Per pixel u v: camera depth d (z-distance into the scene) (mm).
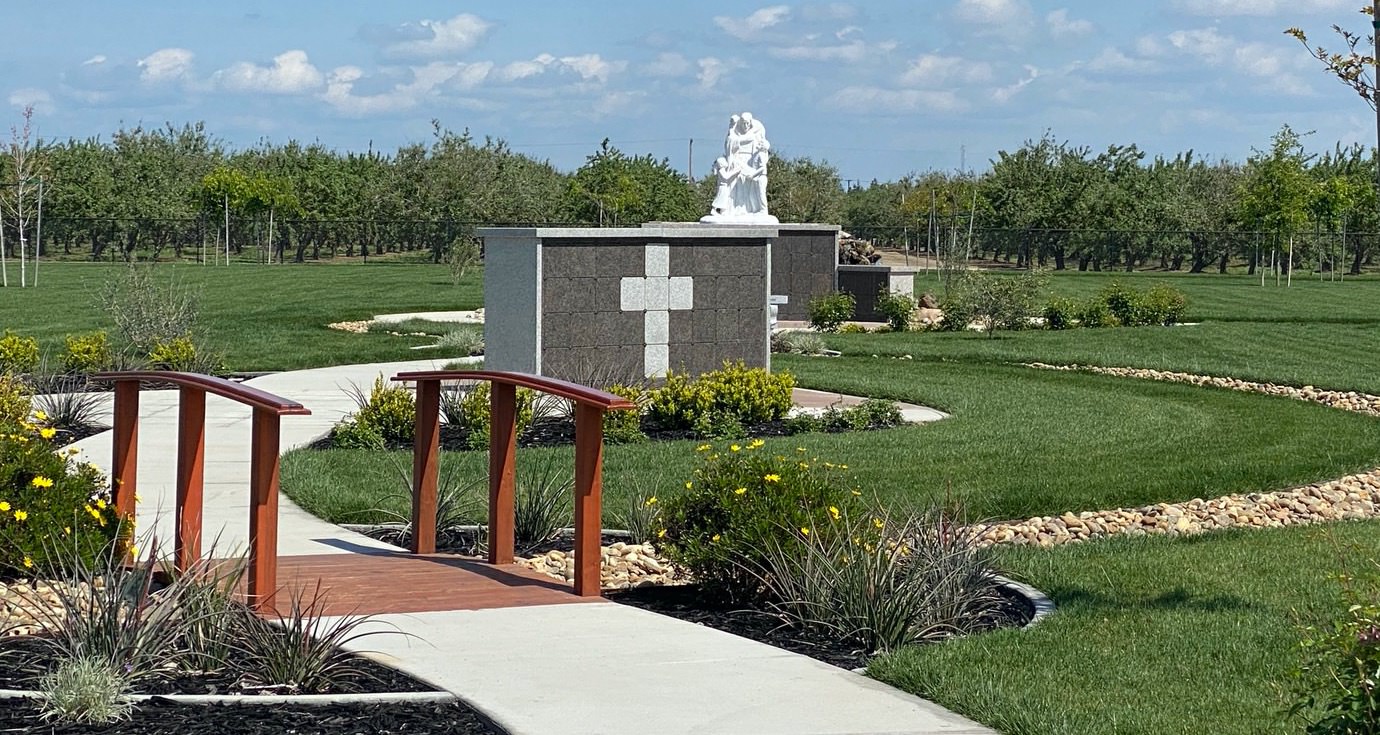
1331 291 49625
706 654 6922
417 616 7602
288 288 44750
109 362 20297
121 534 8469
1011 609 8375
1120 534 10648
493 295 17984
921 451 14125
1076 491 11977
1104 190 73875
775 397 16609
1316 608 8109
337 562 9172
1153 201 74125
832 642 7527
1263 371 22422
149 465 13148
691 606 8461
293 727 5723
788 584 7871
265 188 75438
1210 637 7383
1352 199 65188
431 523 9695
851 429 16016
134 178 79188
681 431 15891
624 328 18016
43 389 18078
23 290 42406
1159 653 7082
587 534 8156
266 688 6258
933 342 28016
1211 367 23031
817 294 36594
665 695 6191
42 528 8227
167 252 80688
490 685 6289
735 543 8312
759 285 19000
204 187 75562
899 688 6492
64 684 5867
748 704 6086
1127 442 14930
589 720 5809
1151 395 19781
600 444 8203
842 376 21438
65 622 6625
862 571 7605
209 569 7699
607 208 75812
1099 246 73125
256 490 7590
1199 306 40094
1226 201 73688
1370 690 4734
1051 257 78125
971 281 33531
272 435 7574
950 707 6133
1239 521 11289
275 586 7773
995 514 11344
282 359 23266
